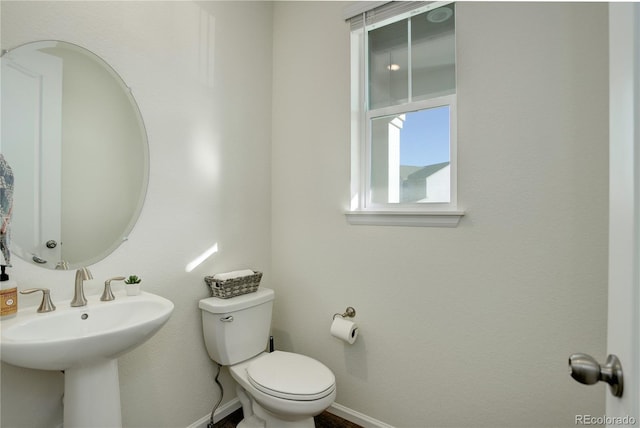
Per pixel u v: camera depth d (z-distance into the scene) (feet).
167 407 5.44
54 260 4.25
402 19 5.95
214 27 6.23
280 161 7.31
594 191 4.14
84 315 4.05
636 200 1.63
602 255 4.09
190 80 5.81
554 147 4.38
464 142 5.03
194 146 5.87
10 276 3.90
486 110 4.86
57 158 4.30
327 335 6.51
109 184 4.79
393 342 5.69
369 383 5.96
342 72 6.35
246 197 6.86
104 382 3.91
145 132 5.19
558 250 4.35
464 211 4.99
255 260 7.05
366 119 6.32
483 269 4.88
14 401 3.92
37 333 3.65
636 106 1.64
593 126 4.15
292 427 4.96
